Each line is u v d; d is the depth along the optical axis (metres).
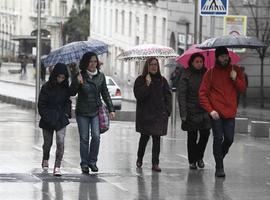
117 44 115.94
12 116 49.75
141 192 19.34
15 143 30.14
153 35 98.31
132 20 107.94
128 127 40.09
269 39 73.06
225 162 25.14
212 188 20.08
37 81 53.81
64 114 22.03
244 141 33.31
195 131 23.05
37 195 18.58
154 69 22.59
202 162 23.61
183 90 22.59
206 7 34.22
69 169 23.05
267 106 71.69
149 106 22.62
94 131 22.08
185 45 85.56
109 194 18.97
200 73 22.77
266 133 36.09
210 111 21.36
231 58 23.66
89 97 21.92
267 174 22.64
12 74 141.00
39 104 22.11
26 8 183.50
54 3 173.62
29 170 22.64
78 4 155.88
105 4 123.75
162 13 94.81
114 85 65.06
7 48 192.00
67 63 22.94
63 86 22.11
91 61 21.88
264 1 73.56
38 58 54.81
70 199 18.22
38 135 33.97
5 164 23.86
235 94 21.66
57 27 172.00
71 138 32.84
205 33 76.56
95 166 22.30
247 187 20.30
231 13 73.56
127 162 24.80
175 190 19.72
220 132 21.56
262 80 71.25
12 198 18.16
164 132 22.77
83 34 147.50
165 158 25.98
